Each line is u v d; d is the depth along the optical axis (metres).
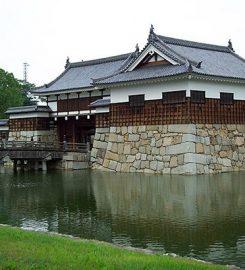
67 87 48.12
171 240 14.77
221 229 16.02
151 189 26.55
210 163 34.59
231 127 37.12
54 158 40.44
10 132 51.16
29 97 94.81
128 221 17.84
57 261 9.80
